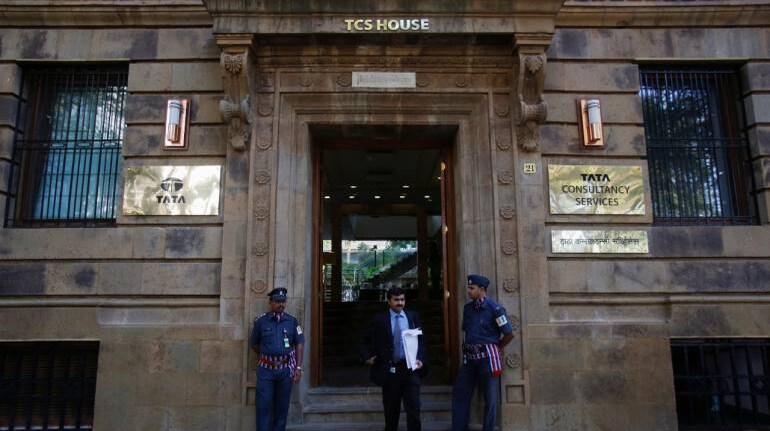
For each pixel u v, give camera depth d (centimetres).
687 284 754
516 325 728
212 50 798
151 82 793
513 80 779
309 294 789
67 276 744
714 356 755
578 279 748
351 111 790
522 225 750
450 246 840
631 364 724
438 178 1526
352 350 1119
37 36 807
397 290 640
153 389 709
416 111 793
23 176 800
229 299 730
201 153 771
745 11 809
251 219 746
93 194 799
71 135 819
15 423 727
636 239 760
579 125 786
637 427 711
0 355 738
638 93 805
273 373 637
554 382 716
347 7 734
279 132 775
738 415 733
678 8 806
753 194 802
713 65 834
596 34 813
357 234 2058
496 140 776
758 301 743
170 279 743
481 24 739
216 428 699
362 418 732
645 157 790
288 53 781
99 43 806
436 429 694
